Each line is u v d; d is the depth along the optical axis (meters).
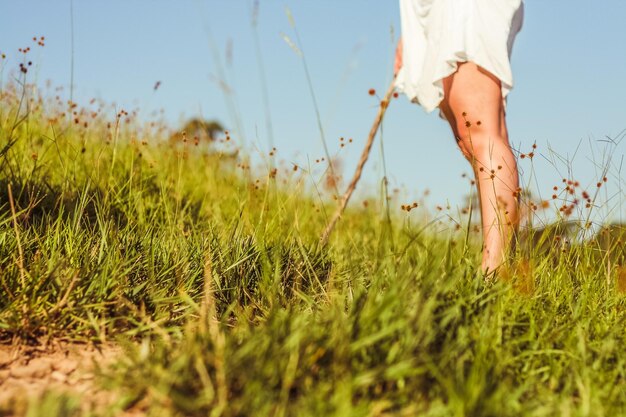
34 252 2.19
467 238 2.24
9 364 1.72
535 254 2.29
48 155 3.29
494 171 2.23
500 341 1.74
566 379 1.67
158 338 1.84
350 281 2.16
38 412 1.41
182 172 3.58
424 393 1.54
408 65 2.67
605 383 1.68
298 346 1.56
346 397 1.45
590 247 2.36
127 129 3.85
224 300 2.17
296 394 1.53
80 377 1.66
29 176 2.63
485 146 2.35
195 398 1.48
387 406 1.48
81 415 1.47
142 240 2.33
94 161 2.98
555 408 1.54
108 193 2.58
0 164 2.73
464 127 2.41
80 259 2.12
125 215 2.71
